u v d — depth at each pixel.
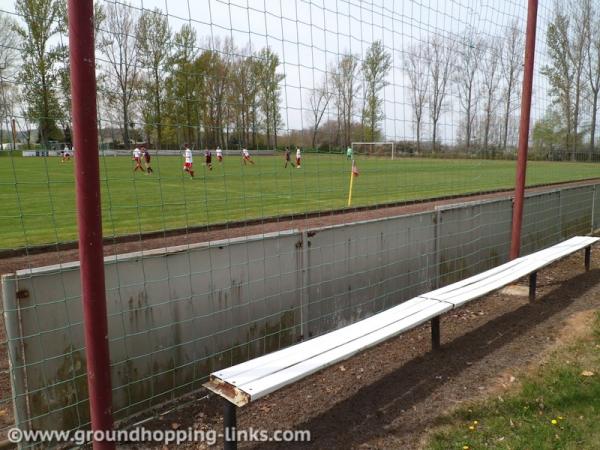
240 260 3.48
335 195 13.96
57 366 2.63
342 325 4.40
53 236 7.66
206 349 3.33
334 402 3.16
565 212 8.57
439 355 3.87
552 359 3.68
